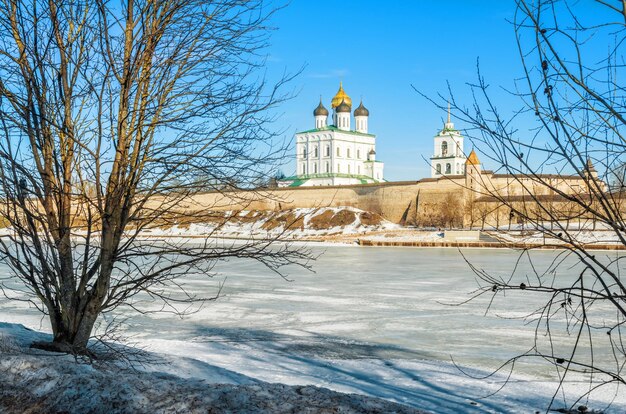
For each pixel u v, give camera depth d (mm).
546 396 9867
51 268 9086
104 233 8328
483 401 9602
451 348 14336
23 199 7906
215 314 19188
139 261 29328
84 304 8562
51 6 8039
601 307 20234
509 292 25031
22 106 7730
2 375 6668
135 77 8156
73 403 5902
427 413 6156
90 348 9758
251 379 9750
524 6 4348
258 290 25906
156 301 21875
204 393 6055
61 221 8453
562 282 28547
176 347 13547
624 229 4262
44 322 16578
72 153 8406
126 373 7172
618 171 4379
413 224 90000
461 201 85125
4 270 31344
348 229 87375
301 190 99500
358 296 23891
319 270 36875
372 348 14273
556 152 4418
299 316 18984
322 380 11000
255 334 15914
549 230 4680
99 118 8000
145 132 8219
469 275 33438
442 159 120250
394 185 94312
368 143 140000
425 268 38688
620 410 8938
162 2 8250
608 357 13195
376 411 6023
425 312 19875
